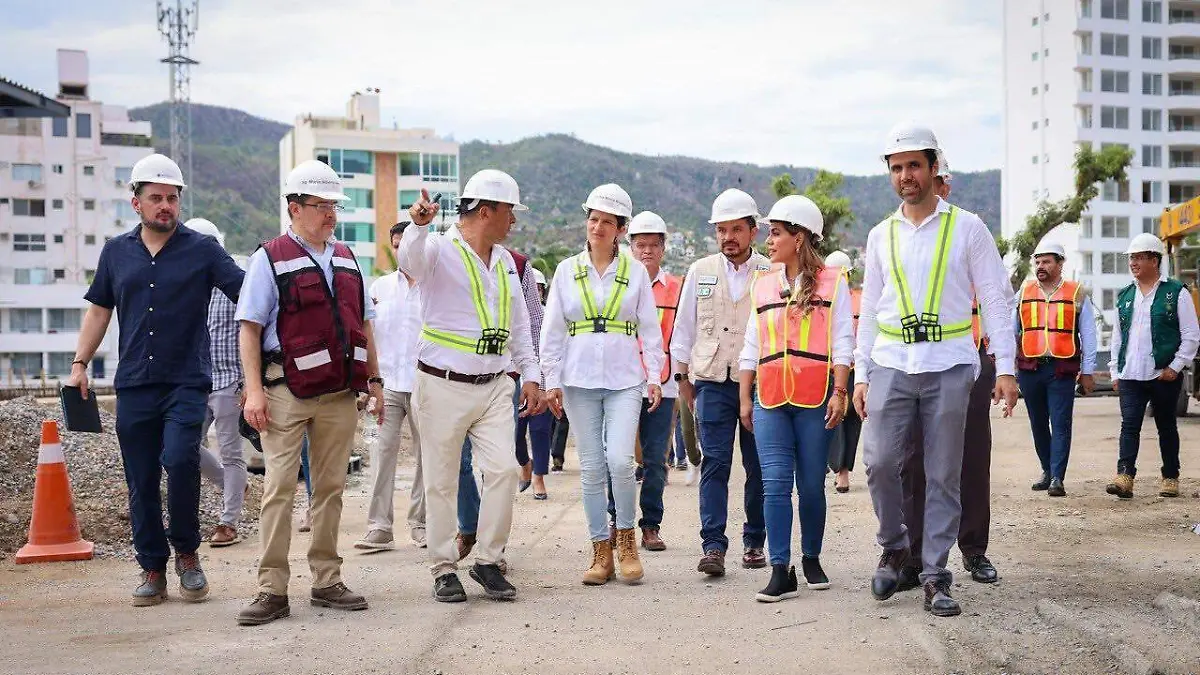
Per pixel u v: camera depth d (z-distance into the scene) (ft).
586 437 23.54
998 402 19.94
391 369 27.63
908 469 21.85
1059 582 21.68
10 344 234.99
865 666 16.34
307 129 250.16
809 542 22.11
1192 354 33.94
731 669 16.37
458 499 25.90
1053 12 264.93
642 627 19.13
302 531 30.35
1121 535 27.48
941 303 19.85
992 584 21.70
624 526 23.49
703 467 24.18
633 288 23.91
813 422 21.68
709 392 24.08
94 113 260.21
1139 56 260.83
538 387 23.43
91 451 36.09
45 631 19.30
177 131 207.82
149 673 16.57
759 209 25.09
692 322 24.86
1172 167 262.67
